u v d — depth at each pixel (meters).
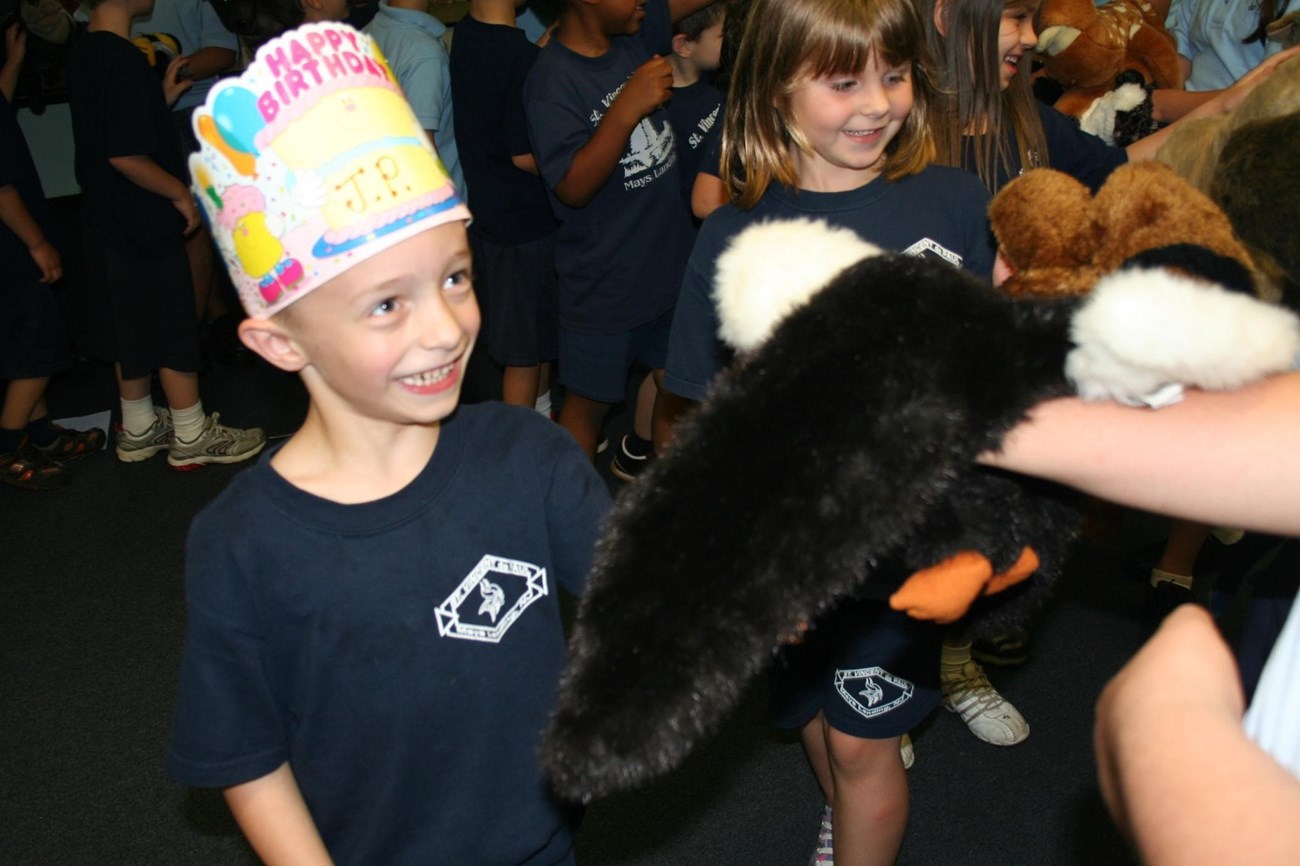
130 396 3.62
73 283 5.29
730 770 2.28
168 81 3.79
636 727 0.63
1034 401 0.63
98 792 2.28
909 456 0.63
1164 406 0.61
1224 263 0.71
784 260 0.79
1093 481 0.62
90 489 3.54
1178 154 0.96
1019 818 2.15
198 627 1.08
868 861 1.76
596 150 2.67
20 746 2.42
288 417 4.01
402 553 1.11
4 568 3.11
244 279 1.06
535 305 3.23
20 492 3.52
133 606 2.92
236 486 1.13
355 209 0.99
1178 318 0.58
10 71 3.96
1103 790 0.54
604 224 2.84
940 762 2.30
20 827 2.20
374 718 1.12
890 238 1.65
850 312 0.68
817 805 2.19
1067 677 2.52
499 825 1.19
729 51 2.82
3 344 3.39
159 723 2.48
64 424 3.97
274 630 1.09
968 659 2.38
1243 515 0.59
